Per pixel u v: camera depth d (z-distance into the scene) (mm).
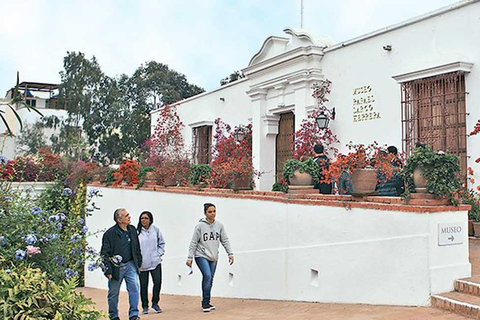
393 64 10359
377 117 10703
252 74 14430
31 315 3365
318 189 7746
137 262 7051
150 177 12828
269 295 7918
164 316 7289
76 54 37844
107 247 6777
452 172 5637
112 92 37844
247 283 8492
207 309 7309
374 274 5992
